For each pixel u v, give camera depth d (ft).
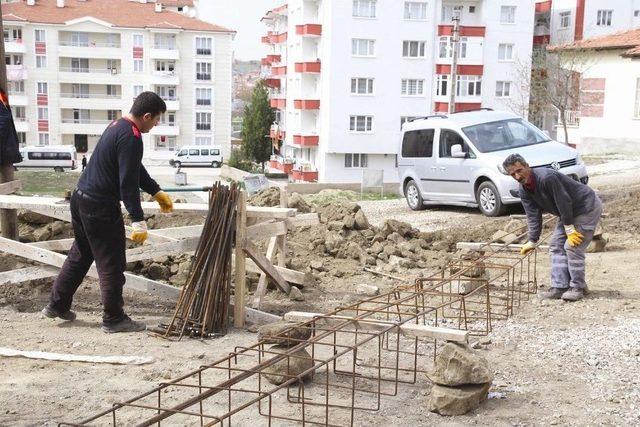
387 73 167.22
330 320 22.15
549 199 24.94
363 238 35.60
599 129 103.14
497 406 16.61
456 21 114.32
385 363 19.85
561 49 109.09
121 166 21.01
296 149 196.24
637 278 29.45
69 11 235.81
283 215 23.85
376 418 15.99
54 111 236.43
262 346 18.48
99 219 21.52
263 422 15.81
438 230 42.22
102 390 17.49
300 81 177.58
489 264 29.30
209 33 240.12
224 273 22.74
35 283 27.37
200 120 245.86
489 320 22.74
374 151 170.09
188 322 22.26
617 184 60.80
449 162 51.93
